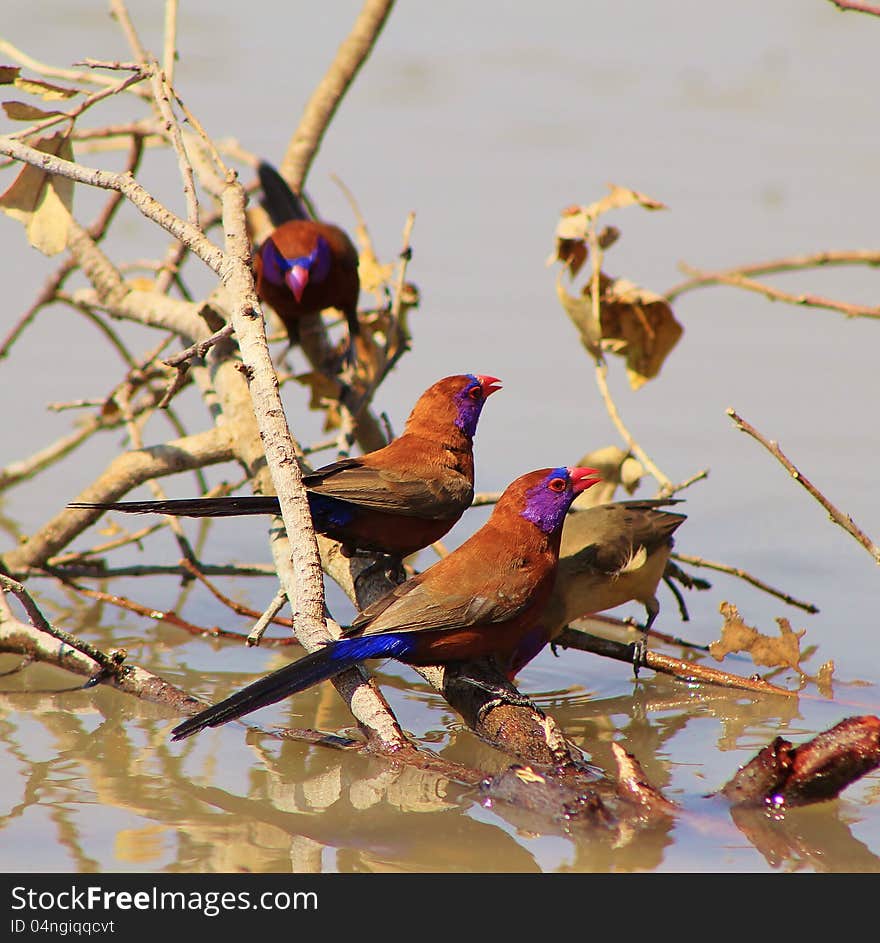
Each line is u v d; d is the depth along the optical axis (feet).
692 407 49.24
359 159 68.64
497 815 25.45
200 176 49.19
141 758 27.99
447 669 29.63
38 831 24.39
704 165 70.64
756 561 39.68
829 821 25.31
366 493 30.99
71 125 37.37
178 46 77.92
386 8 50.57
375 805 25.82
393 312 43.01
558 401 49.52
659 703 32.86
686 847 24.34
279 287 44.09
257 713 31.27
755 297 60.08
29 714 30.63
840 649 34.83
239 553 42.57
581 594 32.71
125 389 43.09
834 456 45.32
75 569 39.19
